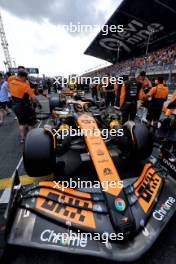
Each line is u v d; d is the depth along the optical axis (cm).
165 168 232
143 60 2767
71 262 154
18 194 167
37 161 198
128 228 148
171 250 164
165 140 272
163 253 161
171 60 1961
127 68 2986
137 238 150
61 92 550
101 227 156
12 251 155
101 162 192
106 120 344
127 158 263
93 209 168
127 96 498
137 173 257
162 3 2255
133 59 3225
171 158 224
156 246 168
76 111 301
